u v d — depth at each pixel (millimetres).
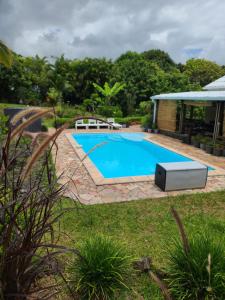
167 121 15445
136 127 18688
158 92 24688
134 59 29516
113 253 2824
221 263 2596
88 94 28734
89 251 2797
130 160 10586
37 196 1892
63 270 2686
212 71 37625
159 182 6152
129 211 4723
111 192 5766
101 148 12523
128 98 24047
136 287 2816
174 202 5262
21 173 1751
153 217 4535
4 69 28484
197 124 15469
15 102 30484
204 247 2738
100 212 4629
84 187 6035
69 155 9266
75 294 2572
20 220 2012
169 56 42000
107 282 2686
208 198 5516
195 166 6207
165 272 2910
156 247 3594
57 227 3979
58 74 28516
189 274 2586
